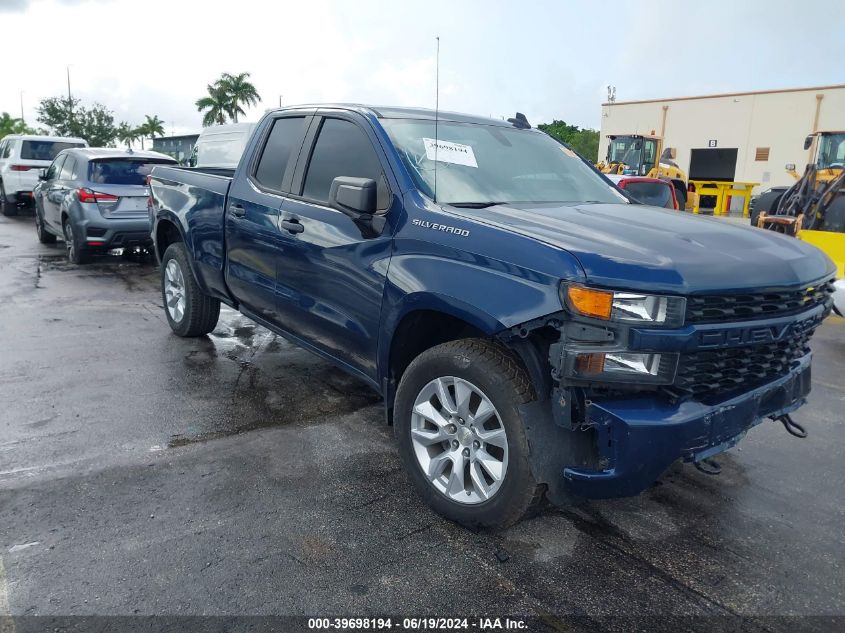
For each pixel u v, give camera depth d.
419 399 3.23
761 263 2.86
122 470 3.56
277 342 6.03
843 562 2.96
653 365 2.61
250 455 3.79
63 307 7.13
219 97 62.25
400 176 3.49
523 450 2.78
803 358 3.30
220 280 5.09
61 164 10.77
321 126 4.24
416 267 3.19
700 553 2.99
